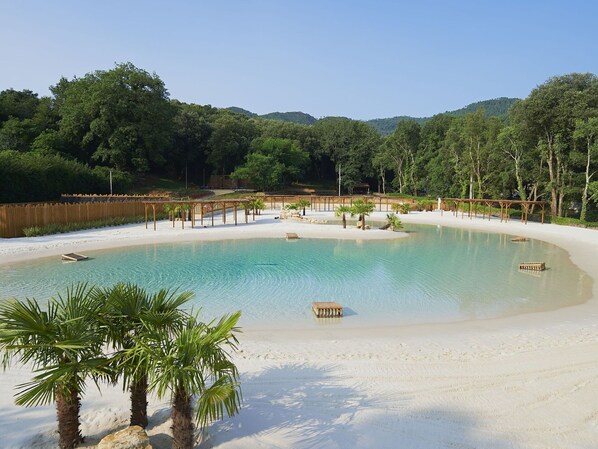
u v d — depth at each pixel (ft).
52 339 20.27
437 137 293.02
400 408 26.27
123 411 25.45
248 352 37.04
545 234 129.70
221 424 24.14
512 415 25.57
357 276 71.10
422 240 116.06
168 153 297.94
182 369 19.54
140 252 93.30
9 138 227.61
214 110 378.53
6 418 24.71
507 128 180.24
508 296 58.65
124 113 245.86
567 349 37.37
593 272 75.36
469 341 40.57
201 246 101.96
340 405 26.58
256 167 281.95
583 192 159.53
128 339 23.48
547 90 162.40
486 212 197.57
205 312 50.98
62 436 21.17
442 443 22.58
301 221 160.45
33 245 96.99
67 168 185.98
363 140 344.69
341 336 42.34
